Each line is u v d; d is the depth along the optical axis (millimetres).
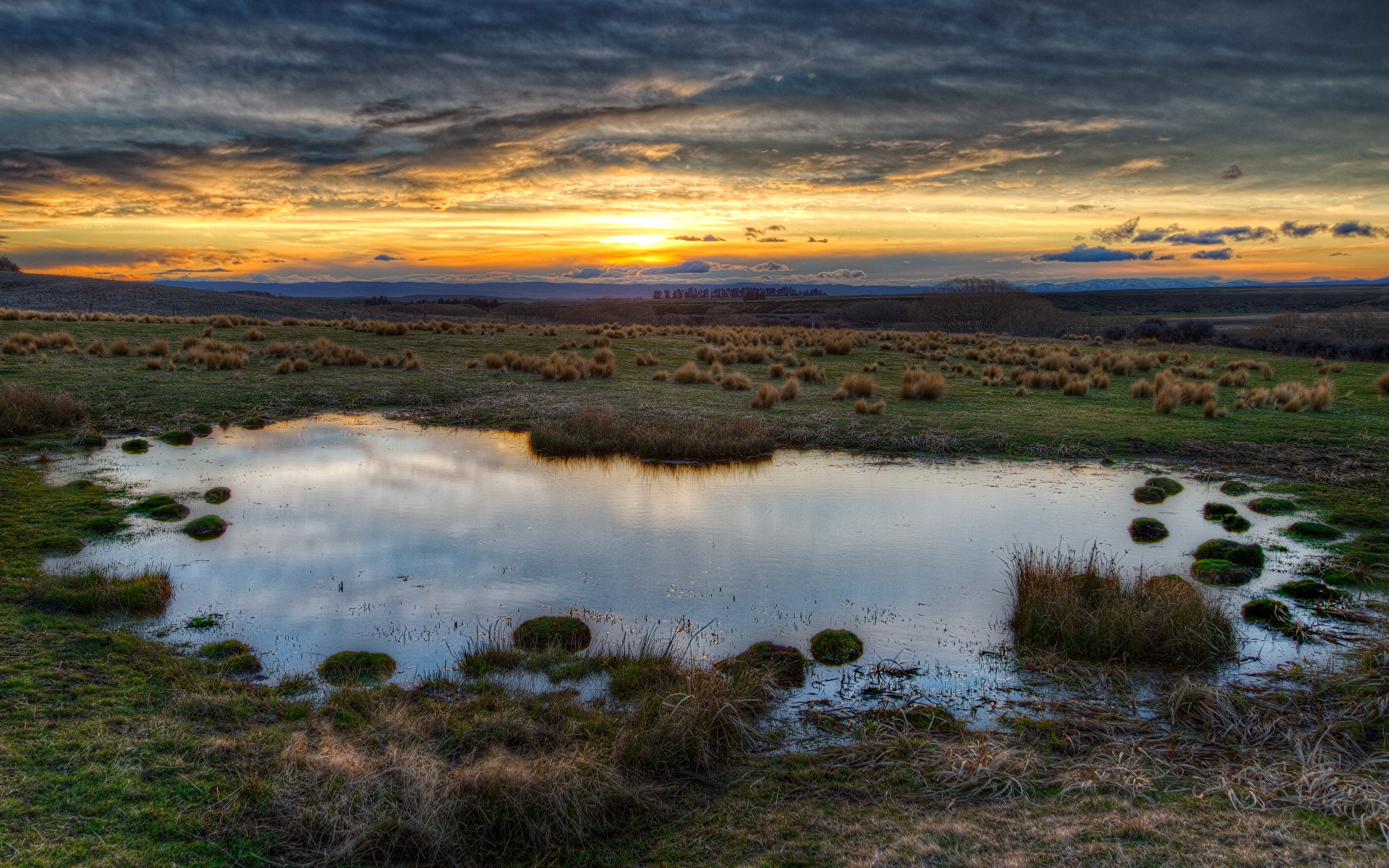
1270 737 5816
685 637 7801
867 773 5379
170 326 34125
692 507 12125
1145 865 4133
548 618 7883
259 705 6129
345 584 8969
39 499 11453
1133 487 13289
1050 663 7199
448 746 5594
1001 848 4359
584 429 16469
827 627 8047
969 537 10789
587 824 4766
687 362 28281
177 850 4379
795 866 4332
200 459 14555
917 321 72625
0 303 58500
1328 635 7648
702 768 5465
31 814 4543
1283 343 35625
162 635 7539
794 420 17875
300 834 4590
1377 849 4238
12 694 5961
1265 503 11766
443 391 21297
